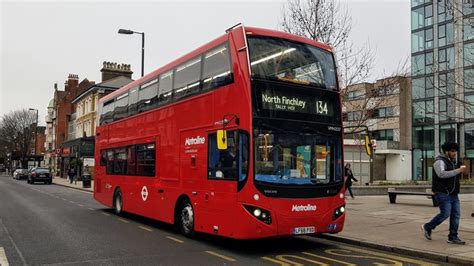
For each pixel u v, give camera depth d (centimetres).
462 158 4512
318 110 935
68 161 6047
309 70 945
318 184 905
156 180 1241
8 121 8838
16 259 846
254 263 808
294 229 867
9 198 2455
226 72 934
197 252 914
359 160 3509
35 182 4856
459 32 3106
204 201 981
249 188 844
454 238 939
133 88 1477
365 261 823
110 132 1683
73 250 935
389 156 5138
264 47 905
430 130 4906
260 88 873
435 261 823
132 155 1444
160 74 1266
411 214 1462
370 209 1628
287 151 881
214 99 967
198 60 1057
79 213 1684
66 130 7569
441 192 941
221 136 859
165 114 1205
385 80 2142
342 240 1027
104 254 892
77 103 6394
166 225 1341
